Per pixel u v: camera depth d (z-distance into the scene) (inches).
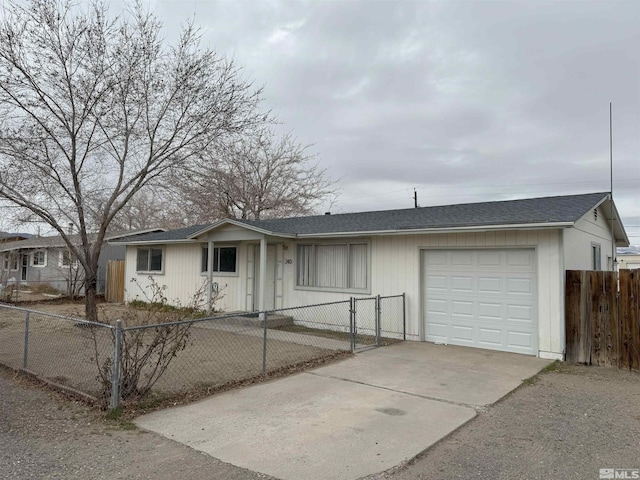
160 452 154.5
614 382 256.7
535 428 180.4
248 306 536.4
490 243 351.9
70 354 312.8
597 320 300.5
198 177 528.1
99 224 562.3
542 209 362.9
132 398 207.2
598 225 427.8
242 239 492.4
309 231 470.3
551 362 305.4
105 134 446.6
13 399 212.5
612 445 163.3
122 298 734.5
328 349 343.6
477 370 280.1
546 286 322.7
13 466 141.6
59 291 889.5
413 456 151.5
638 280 286.0
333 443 162.7
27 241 963.3
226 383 242.4
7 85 388.2
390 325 408.5
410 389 235.8
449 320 376.2
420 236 393.4
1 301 682.2
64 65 408.2
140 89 442.0
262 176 1008.9
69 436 167.9
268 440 165.5
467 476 137.7
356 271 441.1
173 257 637.9
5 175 413.7
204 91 457.1
